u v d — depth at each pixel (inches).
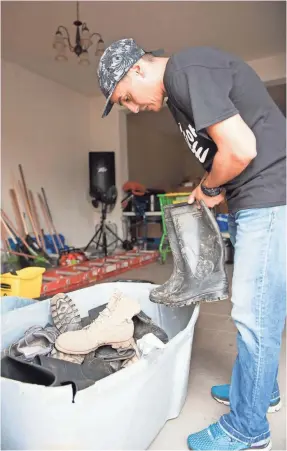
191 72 38.1
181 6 143.2
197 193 52.7
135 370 40.9
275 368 44.9
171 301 49.8
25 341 53.1
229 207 47.6
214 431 47.4
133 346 53.6
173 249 54.9
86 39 151.2
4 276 81.8
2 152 187.5
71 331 55.2
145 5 141.6
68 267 164.1
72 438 38.1
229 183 45.1
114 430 40.8
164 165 362.0
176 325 67.9
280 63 198.7
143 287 72.6
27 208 199.3
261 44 183.3
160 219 240.4
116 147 253.0
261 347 43.9
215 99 37.0
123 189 247.4
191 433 50.4
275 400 55.0
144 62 43.5
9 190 191.5
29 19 148.0
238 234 45.0
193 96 37.4
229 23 159.0
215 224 51.1
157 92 44.5
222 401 57.4
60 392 36.5
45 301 63.1
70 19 149.3
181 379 52.9
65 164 234.7
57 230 226.1
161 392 48.0
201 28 163.3
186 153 407.2
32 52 181.5
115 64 43.3
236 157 37.8
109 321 54.9
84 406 37.4
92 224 260.4
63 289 134.2
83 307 69.4
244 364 45.1
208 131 38.4
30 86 205.8
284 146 43.1
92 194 238.7
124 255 197.8
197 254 52.6
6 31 158.2
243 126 37.4
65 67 202.4
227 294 48.1
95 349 51.9
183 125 44.9
